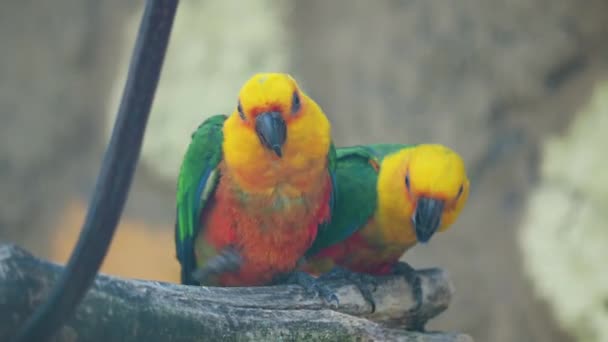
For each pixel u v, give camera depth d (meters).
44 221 18.44
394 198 8.25
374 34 16.38
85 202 18.11
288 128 7.16
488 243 15.19
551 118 15.38
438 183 8.02
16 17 19.20
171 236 16.80
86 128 18.64
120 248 16.94
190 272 8.17
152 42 3.76
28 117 18.72
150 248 16.84
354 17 16.64
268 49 16.89
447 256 15.29
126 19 18.44
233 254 7.75
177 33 17.20
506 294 14.92
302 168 7.34
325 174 7.61
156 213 16.91
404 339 6.68
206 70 17.00
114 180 3.86
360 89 16.27
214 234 7.74
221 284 8.03
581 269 14.67
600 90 15.19
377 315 7.56
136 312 5.18
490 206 15.36
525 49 15.44
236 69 16.86
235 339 5.80
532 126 15.45
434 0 16.02
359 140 16.12
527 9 15.46
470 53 15.73
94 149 18.48
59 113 18.66
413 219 8.25
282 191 7.41
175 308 5.44
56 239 18.20
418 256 15.40
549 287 14.78
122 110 3.81
